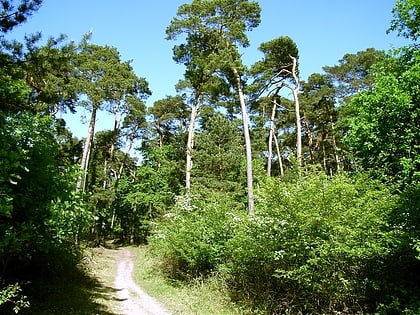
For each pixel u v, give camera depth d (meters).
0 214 7.59
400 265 9.44
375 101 13.44
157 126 41.81
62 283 12.78
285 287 10.84
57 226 10.00
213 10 20.38
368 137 13.70
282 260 10.18
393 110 12.61
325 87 29.81
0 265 10.26
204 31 20.33
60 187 9.77
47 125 9.45
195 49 20.86
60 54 9.91
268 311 10.56
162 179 37.09
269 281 11.12
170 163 35.97
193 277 15.30
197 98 29.80
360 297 9.52
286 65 25.27
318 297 10.02
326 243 8.96
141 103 33.59
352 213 9.09
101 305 11.34
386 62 14.75
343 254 9.20
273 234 10.20
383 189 9.95
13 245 7.68
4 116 8.06
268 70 23.92
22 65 9.20
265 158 41.09
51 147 9.51
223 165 27.30
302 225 9.34
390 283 9.03
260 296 11.20
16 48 8.94
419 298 8.64
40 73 9.73
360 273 9.55
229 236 14.46
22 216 8.68
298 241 9.51
